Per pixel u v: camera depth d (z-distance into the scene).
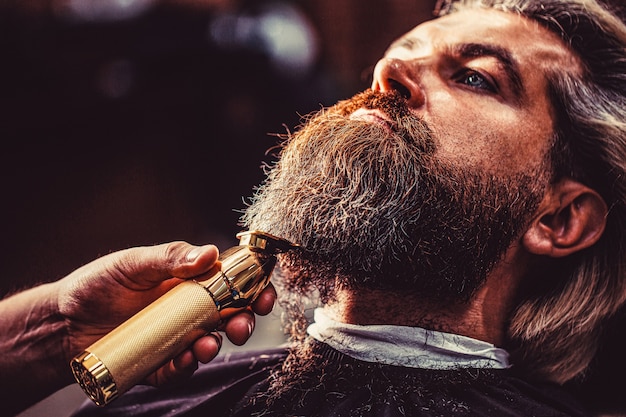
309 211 1.29
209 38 3.57
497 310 1.45
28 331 1.42
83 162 3.92
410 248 1.31
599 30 1.50
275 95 3.58
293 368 1.40
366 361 1.35
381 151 1.29
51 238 3.82
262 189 1.43
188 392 1.49
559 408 1.38
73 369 1.09
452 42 1.46
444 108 1.38
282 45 3.50
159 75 3.69
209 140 3.74
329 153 1.30
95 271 1.38
